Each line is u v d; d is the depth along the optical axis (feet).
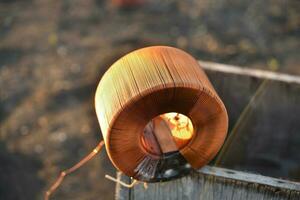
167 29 23.47
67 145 17.07
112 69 6.28
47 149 16.98
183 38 22.76
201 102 5.79
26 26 23.97
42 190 15.62
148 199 7.04
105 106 5.91
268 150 10.78
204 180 6.72
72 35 23.20
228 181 6.63
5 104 19.08
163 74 5.75
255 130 10.51
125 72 6.04
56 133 17.57
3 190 15.67
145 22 24.02
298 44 22.18
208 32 23.18
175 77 5.69
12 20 24.48
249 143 10.61
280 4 25.12
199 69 6.30
